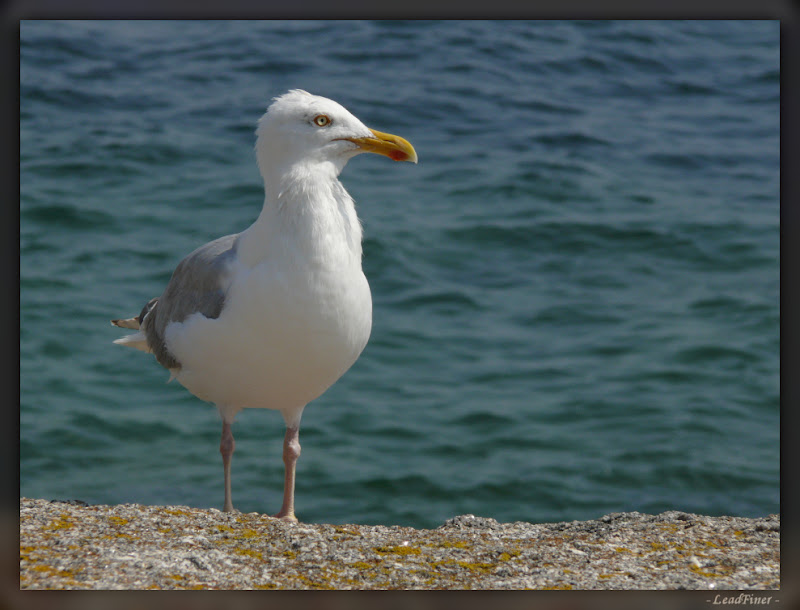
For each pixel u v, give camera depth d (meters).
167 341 8.75
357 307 8.16
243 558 6.57
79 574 6.12
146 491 12.71
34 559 6.35
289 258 7.86
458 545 7.06
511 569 6.55
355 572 6.43
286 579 6.27
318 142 8.02
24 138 22.42
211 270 8.29
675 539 7.22
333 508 12.62
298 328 7.94
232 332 8.07
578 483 13.20
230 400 8.67
